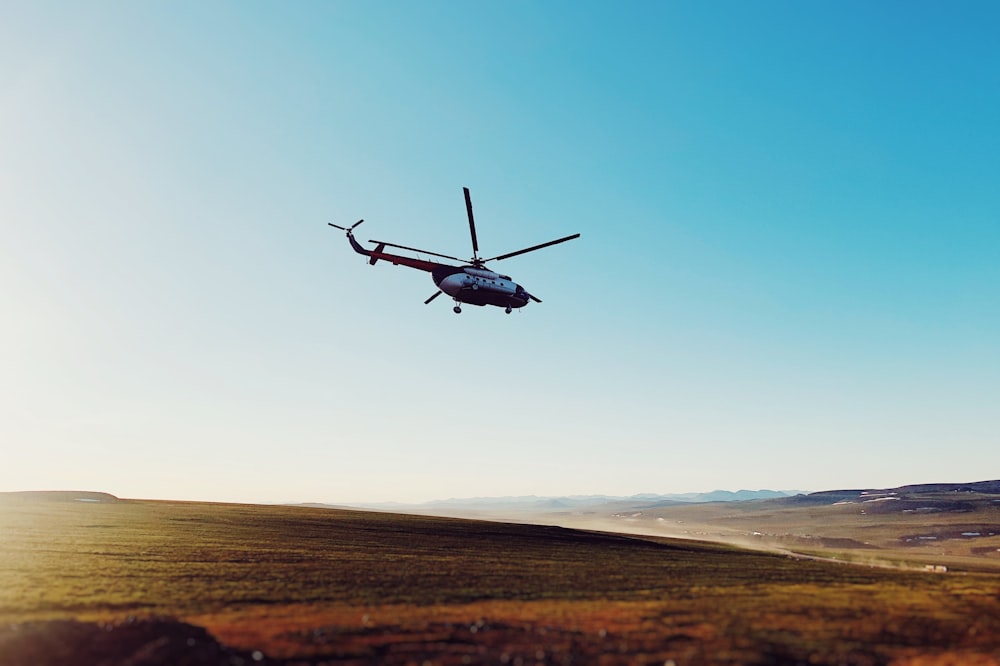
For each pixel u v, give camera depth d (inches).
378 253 2220.7
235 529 3102.9
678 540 3878.0
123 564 1840.6
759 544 4202.8
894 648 968.9
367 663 847.7
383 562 2100.1
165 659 824.9
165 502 5241.1
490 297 2236.7
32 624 935.7
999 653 952.3
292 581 1630.2
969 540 7534.5
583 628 1090.7
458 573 1887.3
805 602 1405.0
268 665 832.3
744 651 918.4
